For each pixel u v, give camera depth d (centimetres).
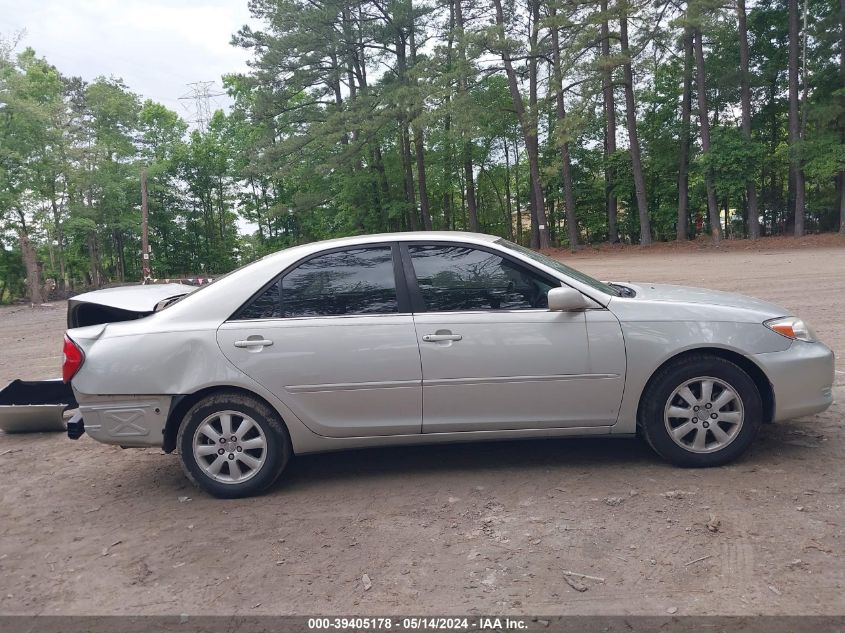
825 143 3112
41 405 593
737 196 3500
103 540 376
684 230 3722
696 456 418
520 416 421
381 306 425
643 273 1994
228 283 436
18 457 541
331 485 436
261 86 3631
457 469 449
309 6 3538
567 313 418
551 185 4359
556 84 3123
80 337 432
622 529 345
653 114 3897
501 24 3192
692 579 294
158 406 421
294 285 432
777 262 2142
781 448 447
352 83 3991
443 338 414
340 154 3444
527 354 414
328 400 417
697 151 3722
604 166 4072
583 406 419
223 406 419
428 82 3206
